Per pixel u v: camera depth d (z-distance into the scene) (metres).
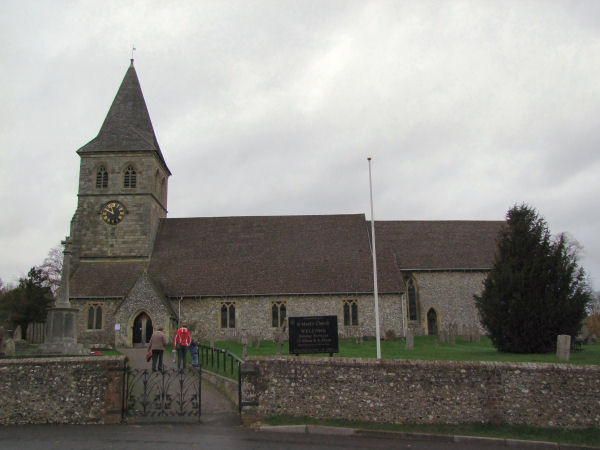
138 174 48.00
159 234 50.09
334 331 19.45
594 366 15.76
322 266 46.75
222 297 44.47
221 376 20.23
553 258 27.86
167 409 17.05
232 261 47.28
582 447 14.06
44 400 15.60
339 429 15.05
